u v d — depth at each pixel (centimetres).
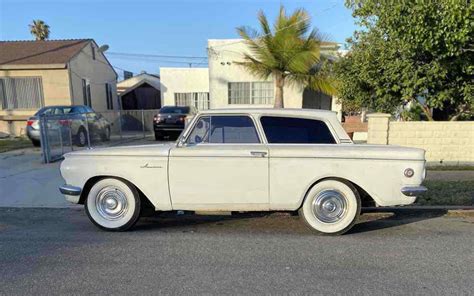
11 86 1798
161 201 484
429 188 715
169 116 1644
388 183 466
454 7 573
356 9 971
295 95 1819
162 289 331
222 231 502
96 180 500
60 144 1110
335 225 479
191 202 482
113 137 1803
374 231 499
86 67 1991
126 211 498
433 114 1171
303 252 421
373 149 470
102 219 501
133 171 483
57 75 1783
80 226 527
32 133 1352
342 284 339
